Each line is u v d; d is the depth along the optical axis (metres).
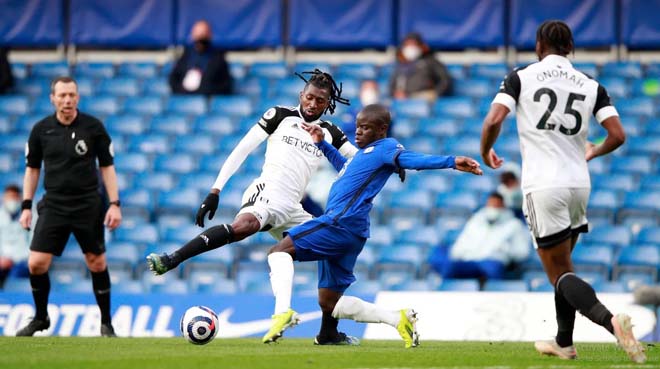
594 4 68.38
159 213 58.41
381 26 70.00
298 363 23.55
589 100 24.25
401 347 30.52
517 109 24.36
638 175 59.06
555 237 23.89
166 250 54.09
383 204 57.03
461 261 49.19
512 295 40.94
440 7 69.38
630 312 40.06
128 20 71.81
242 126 65.69
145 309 41.84
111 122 66.81
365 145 29.17
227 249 53.41
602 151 24.94
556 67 24.44
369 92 64.38
